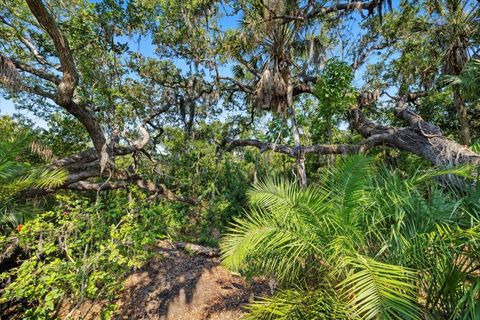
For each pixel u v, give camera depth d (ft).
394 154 26.53
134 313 14.32
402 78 32.53
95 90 23.41
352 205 8.02
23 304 13.92
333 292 6.53
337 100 21.36
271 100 25.93
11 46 23.00
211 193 35.50
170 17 26.99
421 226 7.59
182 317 13.96
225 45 27.12
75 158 22.95
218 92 31.58
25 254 13.85
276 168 39.58
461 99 24.76
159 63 29.91
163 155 37.96
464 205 8.15
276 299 6.83
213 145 40.57
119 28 24.13
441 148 18.81
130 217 13.43
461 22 22.91
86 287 10.74
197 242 24.85
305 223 7.73
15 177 13.33
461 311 5.99
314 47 26.45
